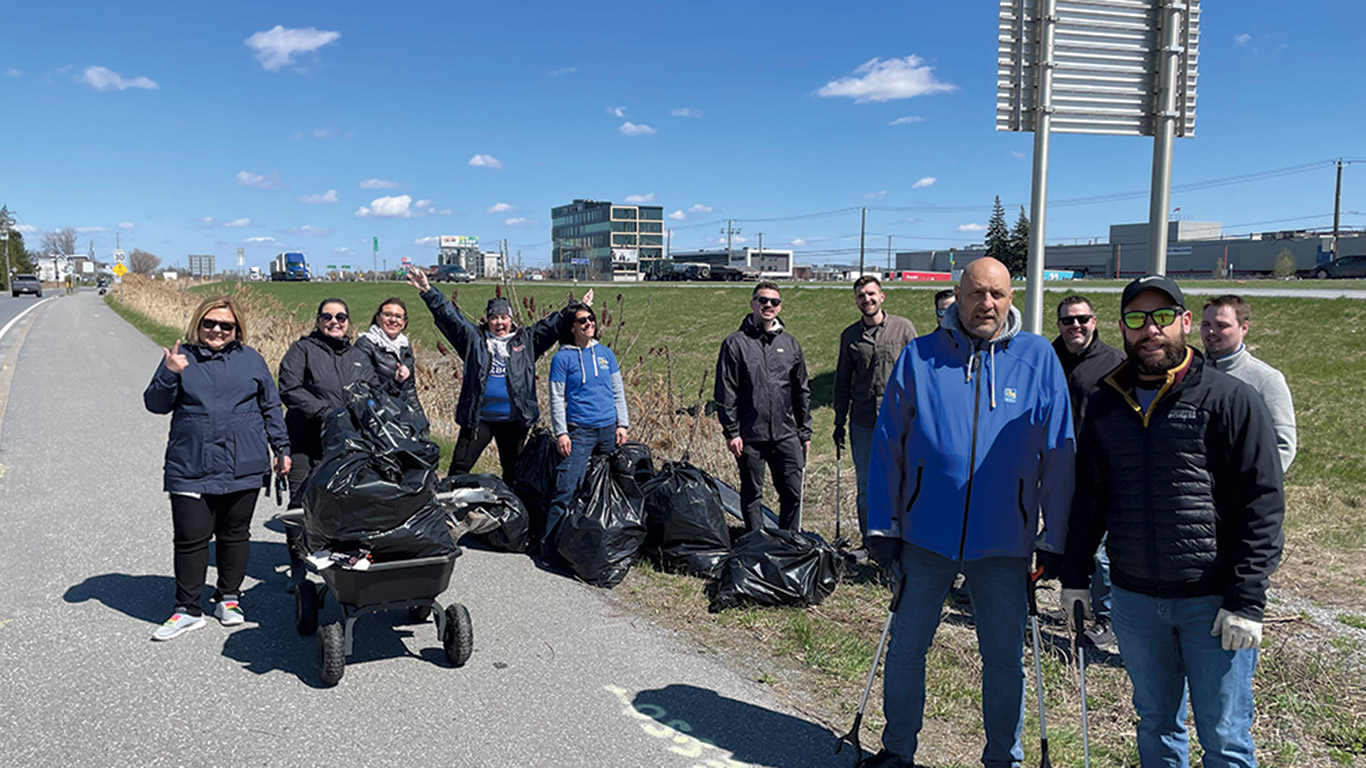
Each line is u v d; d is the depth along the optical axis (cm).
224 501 477
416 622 495
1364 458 857
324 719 373
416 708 385
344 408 493
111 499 747
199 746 347
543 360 1151
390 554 411
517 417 661
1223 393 269
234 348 483
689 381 1573
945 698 405
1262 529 263
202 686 403
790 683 421
